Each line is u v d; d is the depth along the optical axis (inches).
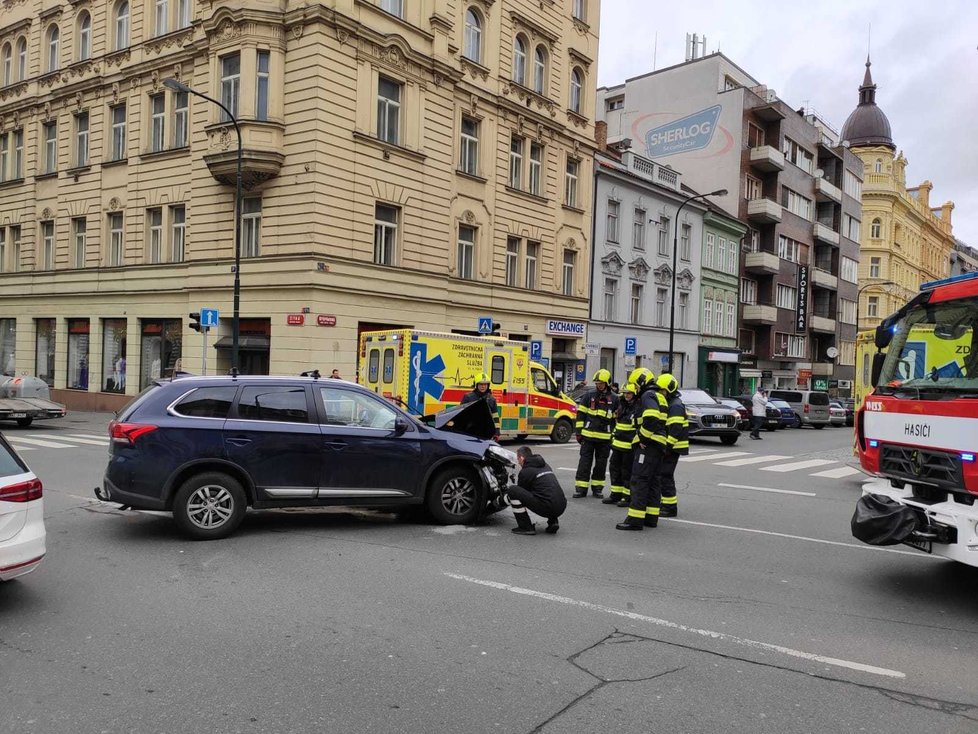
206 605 206.8
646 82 1854.1
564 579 242.8
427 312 907.4
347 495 300.4
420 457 312.7
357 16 807.7
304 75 780.0
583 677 164.9
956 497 223.8
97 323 1002.1
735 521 358.6
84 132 1031.0
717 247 1617.9
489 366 695.1
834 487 496.1
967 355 227.3
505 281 1037.8
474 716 144.9
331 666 167.0
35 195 1086.4
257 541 282.8
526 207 1070.4
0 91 1123.3
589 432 418.0
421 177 893.2
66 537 284.0
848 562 281.1
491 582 236.1
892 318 262.2
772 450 805.9
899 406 244.4
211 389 289.0
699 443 898.1
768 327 1806.1
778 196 1798.7
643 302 1373.0
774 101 1720.0
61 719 139.9
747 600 227.0
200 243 863.7
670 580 246.5
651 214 1387.8
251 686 155.8
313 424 297.7
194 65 864.9
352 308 812.6
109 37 976.3
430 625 195.0
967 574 266.1
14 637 180.5
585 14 1193.4
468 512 327.3
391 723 141.2
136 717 141.3
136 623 191.6
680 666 173.0
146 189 933.8
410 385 625.9
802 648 187.2
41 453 539.8
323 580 233.1
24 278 1098.7
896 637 197.3
